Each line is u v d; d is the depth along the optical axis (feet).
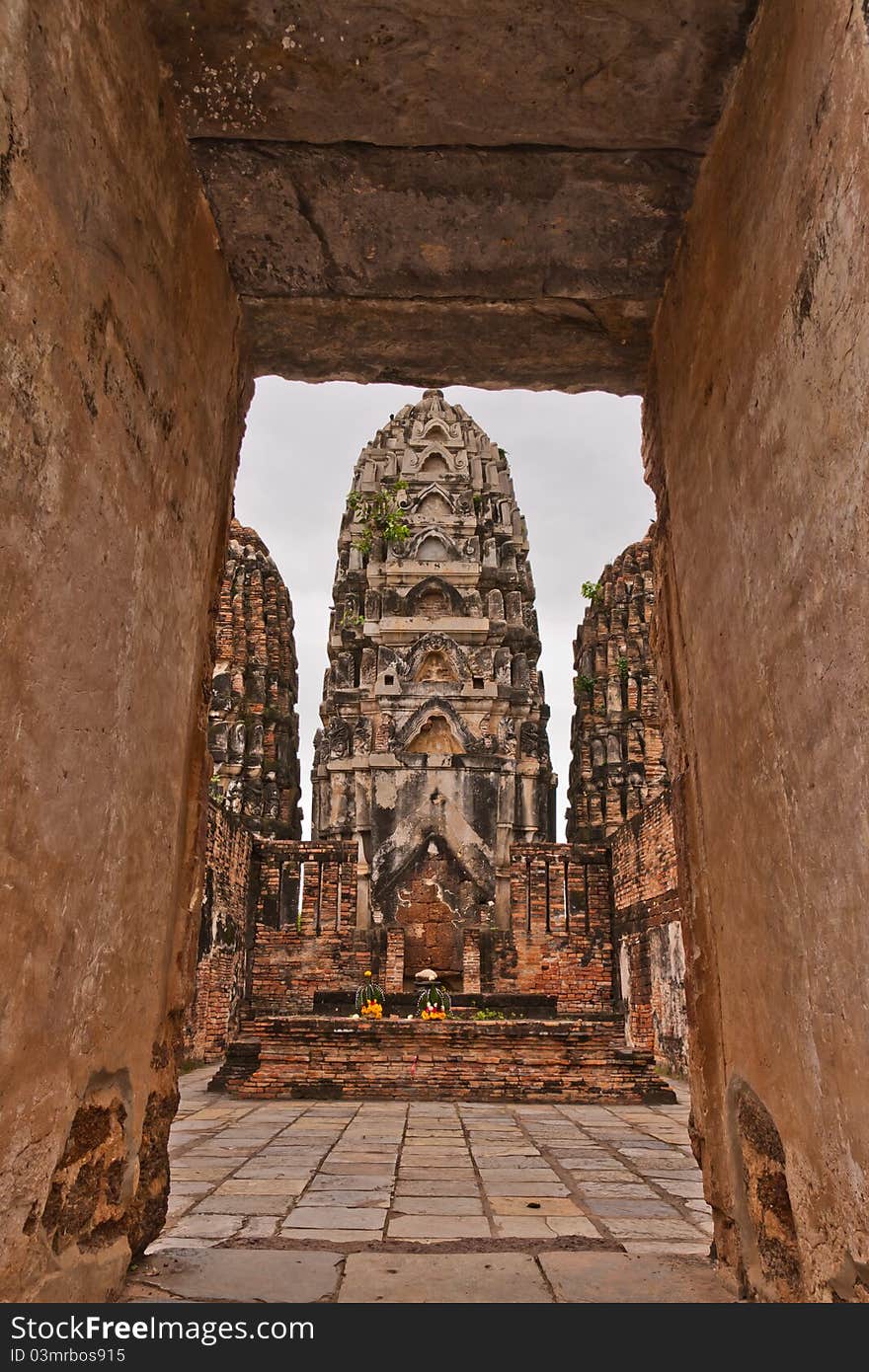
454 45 12.24
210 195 14.52
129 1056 12.50
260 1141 29.22
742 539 12.20
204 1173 23.86
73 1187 10.69
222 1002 57.82
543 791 92.48
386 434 108.58
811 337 9.75
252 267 15.93
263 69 12.60
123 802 11.76
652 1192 21.70
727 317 12.78
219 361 15.89
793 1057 10.82
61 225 9.51
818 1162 10.16
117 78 11.05
